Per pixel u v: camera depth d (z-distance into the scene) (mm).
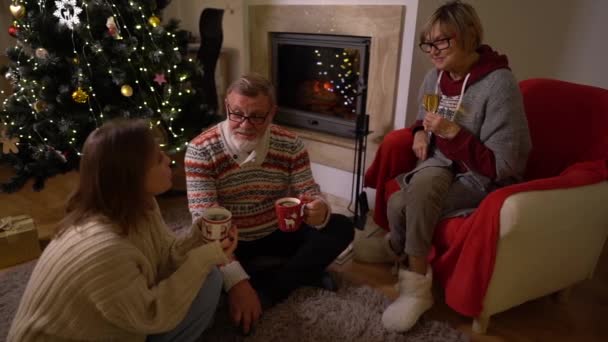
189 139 2400
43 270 925
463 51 1499
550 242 1433
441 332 1498
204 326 1222
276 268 1657
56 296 895
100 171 914
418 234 1539
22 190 2570
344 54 2482
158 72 2191
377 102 2309
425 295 1534
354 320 1519
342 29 2328
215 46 2541
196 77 2455
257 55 2787
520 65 2562
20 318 941
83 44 2059
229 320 1487
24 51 2150
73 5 1968
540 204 1338
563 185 1415
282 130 1549
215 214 1205
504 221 1306
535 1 2441
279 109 2844
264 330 1446
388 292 1744
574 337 1531
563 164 1684
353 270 1893
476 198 1563
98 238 907
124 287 909
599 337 1533
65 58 2082
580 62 2443
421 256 1553
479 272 1377
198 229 1237
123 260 916
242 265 1614
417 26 2074
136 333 1049
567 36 2443
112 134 921
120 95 2191
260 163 1493
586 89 1674
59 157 2123
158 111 2211
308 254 1554
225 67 2938
